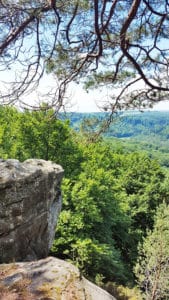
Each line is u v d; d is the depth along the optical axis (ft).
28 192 28.55
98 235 69.51
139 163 111.14
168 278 66.90
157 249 69.92
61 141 75.41
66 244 63.82
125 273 80.43
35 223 29.43
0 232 25.89
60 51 23.45
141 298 64.90
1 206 26.32
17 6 18.45
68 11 21.21
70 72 24.14
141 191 105.19
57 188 35.06
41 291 14.94
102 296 15.81
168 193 104.01
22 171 29.30
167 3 21.58
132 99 26.63
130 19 19.08
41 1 18.60
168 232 72.13
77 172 75.20
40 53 20.70
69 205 66.39
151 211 100.73
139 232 93.25
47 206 31.63
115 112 27.27
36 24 19.81
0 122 81.41
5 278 16.01
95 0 18.04
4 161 30.09
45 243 31.58
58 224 63.10
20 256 27.32
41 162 36.14
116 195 83.30
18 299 14.25
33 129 73.61
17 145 71.41
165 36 24.00
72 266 17.74
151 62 25.71
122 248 91.25
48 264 17.67
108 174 77.77
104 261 67.72
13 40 19.25
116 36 23.79
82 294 14.99
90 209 65.10
